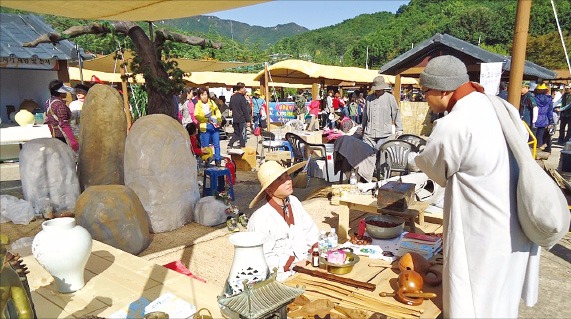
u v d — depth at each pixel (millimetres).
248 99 16531
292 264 2832
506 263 1874
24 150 4469
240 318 1672
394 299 2207
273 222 2863
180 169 4828
